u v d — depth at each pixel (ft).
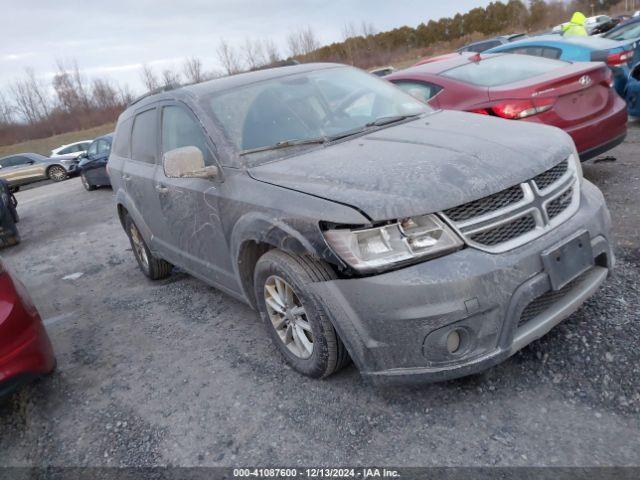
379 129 11.66
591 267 9.32
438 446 8.16
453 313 7.90
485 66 18.85
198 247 12.89
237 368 11.34
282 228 9.15
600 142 16.35
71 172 69.21
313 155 10.57
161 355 12.65
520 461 7.62
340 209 8.38
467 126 10.90
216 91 12.67
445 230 8.11
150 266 17.42
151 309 15.65
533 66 18.28
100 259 22.85
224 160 11.13
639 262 12.28
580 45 25.39
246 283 11.28
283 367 10.98
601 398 8.52
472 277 7.90
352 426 8.89
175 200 13.04
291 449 8.66
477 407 8.80
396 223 8.09
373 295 8.14
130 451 9.39
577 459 7.48
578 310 10.76
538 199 8.71
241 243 10.41
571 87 15.81
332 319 8.73
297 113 12.00
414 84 19.34
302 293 9.18
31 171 67.97
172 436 9.57
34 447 10.04
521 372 9.39
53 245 27.84
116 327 14.85
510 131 10.33
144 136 15.16
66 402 11.37
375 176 8.81
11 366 9.89
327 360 9.52
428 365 8.19
